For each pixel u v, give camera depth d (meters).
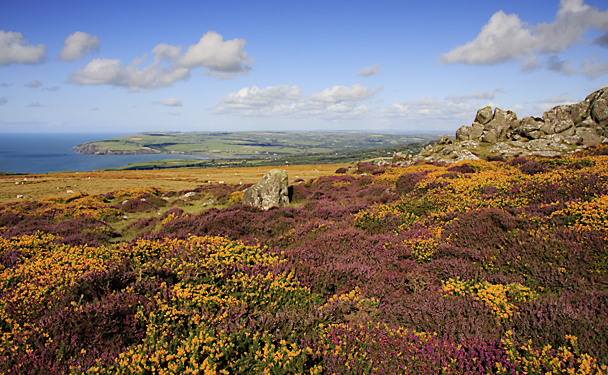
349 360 5.18
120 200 33.38
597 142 48.94
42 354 4.93
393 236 12.16
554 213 10.36
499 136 57.81
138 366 4.68
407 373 4.95
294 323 6.24
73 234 14.68
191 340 5.30
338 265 8.95
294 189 26.59
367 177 33.22
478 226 10.70
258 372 5.05
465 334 5.66
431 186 18.64
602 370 4.29
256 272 8.23
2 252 9.91
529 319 5.73
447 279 8.11
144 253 9.78
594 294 6.32
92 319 5.68
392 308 6.91
